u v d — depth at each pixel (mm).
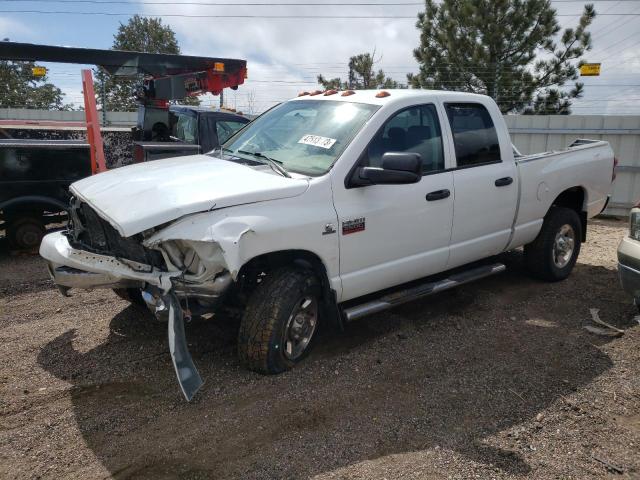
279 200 3680
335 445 3217
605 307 5434
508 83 18547
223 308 4121
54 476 2918
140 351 4320
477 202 4957
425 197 4488
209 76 8711
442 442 3266
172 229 3316
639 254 4395
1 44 6965
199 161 4406
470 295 5699
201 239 3275
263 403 3617
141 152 7305
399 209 4309
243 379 3891
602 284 6141
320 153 4152
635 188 10641
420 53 20281
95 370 4023
